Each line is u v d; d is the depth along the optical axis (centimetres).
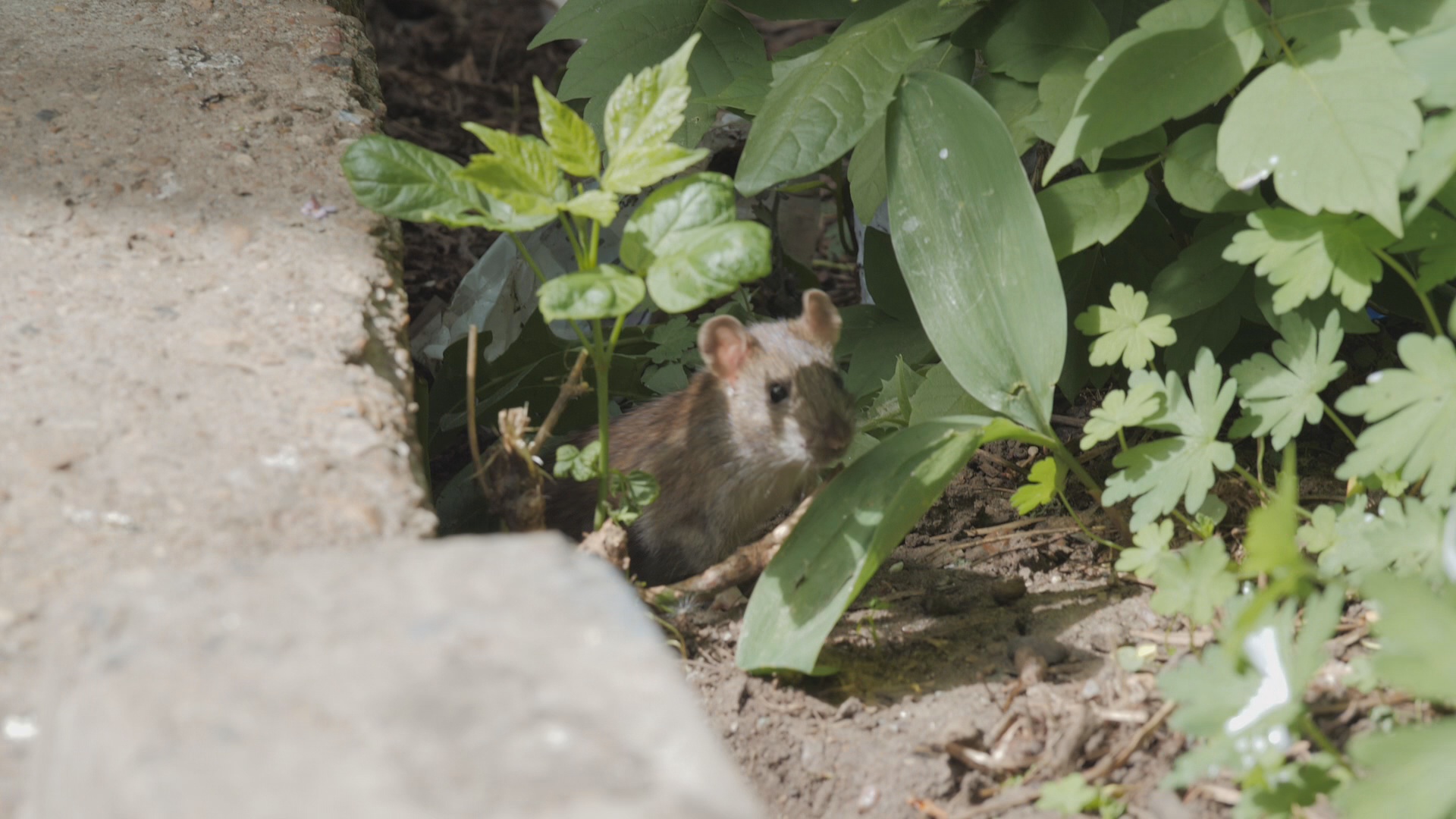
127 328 353
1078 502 468
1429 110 376
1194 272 429
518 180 347
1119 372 497
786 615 371
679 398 493
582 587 233
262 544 287
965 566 443
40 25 529
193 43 523
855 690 375
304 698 207
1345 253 359
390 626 223
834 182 662
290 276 385
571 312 317
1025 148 443
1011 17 447
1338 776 284
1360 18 355
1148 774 320
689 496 480
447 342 580
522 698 207
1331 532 371
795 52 512
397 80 921
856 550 372
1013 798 321
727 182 345
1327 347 375
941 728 349
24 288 366
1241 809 286
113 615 231
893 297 541
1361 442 333
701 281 315
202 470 306
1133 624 390
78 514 290
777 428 459
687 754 198
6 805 235
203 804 189
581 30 525
